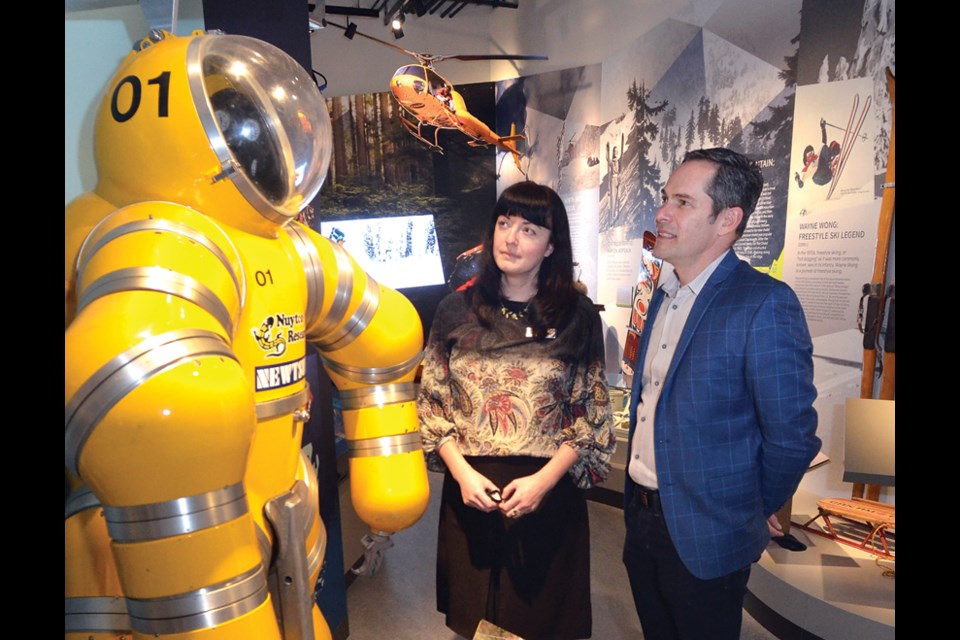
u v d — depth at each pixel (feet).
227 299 2.50
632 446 4.89
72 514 2.50
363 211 20.31
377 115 19.74
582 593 5.51
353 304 3.59
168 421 2.01
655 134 12.70
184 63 2.64
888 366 8.23
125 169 2.64
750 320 4.02
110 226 2.46
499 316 5.06
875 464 6.74
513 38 17.26
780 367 3.96
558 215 4.81
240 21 4.66
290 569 2.89
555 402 5.08
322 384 6.55
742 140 10.64
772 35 9.96
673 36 12.09
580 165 15.39
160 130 2.58
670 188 4.31
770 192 10.18
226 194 2.69
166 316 2.18
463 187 19.38
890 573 7.03
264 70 2.85
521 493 4.83
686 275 4.50
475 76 18.43
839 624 6.33
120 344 2.05
